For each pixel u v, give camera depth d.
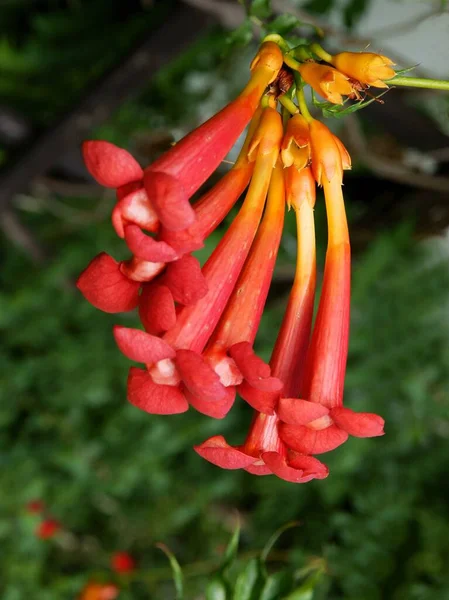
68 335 0.88
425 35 0.58
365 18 0.66
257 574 0.31
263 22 0.34
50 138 0.66
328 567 0.76
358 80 0.25
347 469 0.76
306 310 0.25
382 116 0.56
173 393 0.22
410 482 0.79
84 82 0.73
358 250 0.66
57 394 0.86
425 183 0.56
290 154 0.24
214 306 0.23
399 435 0.76
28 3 0.74
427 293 0.79
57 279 0.86
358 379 0.76
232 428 0.86
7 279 0.95
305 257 0.25
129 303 0.23
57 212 0.83
